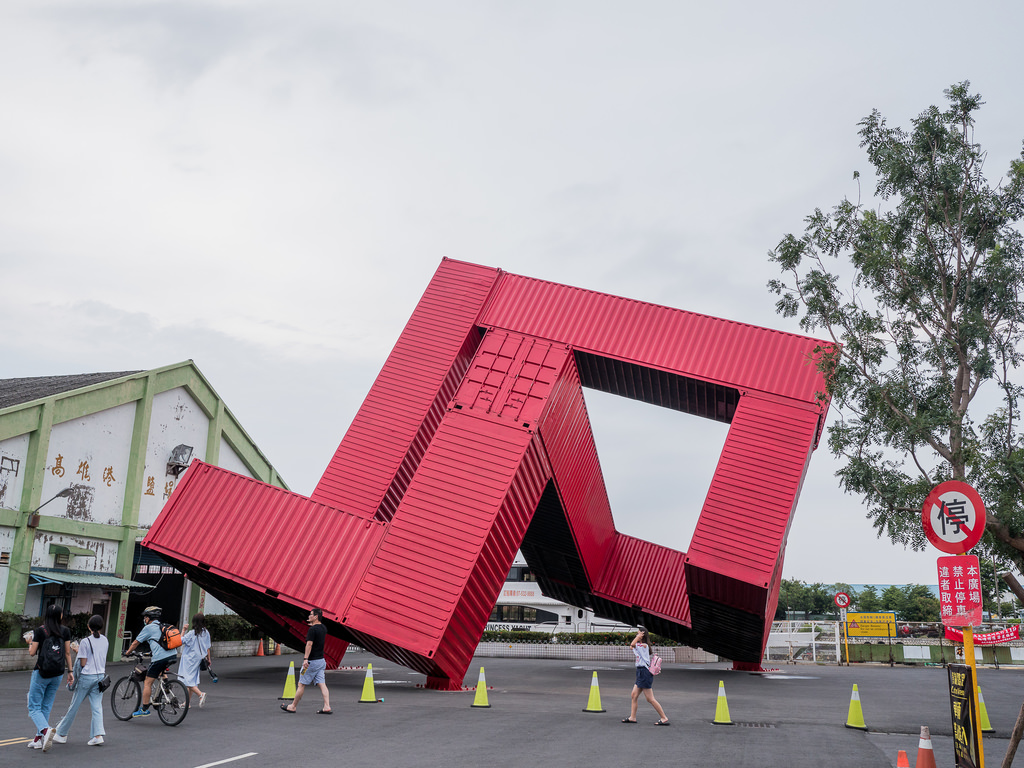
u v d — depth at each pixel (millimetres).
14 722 13039
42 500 24000
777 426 22609
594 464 29500
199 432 31812
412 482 20688
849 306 12891
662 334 24312
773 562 21297
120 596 27234
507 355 24062
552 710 16156
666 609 32688
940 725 15156
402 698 17719
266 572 19359
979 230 12211
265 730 12562
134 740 11516
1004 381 11672
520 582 57281
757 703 18906
